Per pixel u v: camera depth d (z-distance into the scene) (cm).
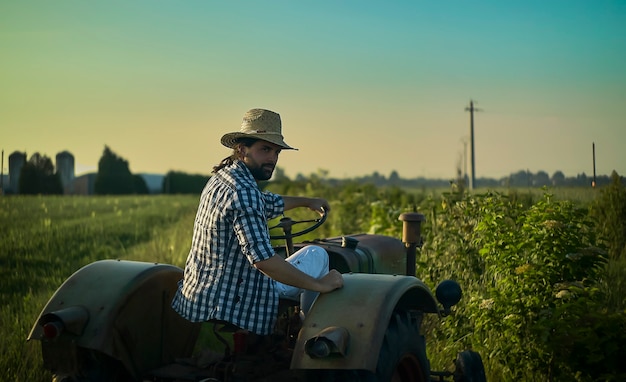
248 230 359
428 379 403
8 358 530
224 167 391
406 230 531
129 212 2173
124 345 392
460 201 830
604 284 723
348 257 473
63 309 380
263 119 383
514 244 582
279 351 418
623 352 477
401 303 426
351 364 339
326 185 2889
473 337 593
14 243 1208
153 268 416
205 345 590
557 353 495
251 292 372
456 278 717
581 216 589
